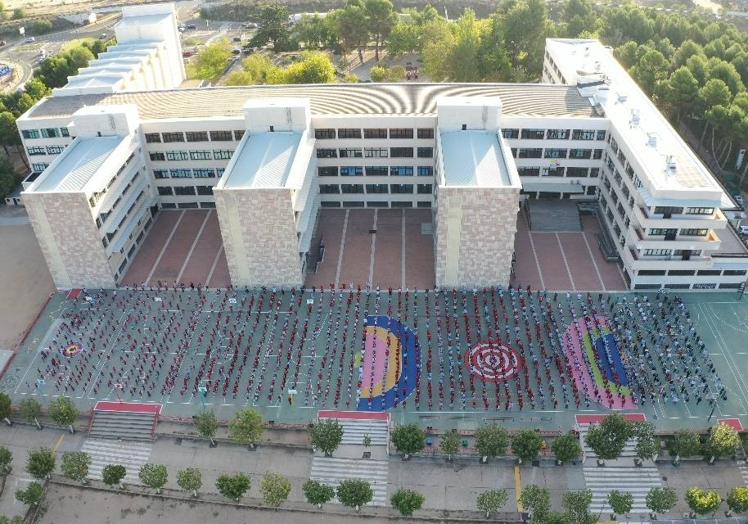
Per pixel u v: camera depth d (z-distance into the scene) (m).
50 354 119.81
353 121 145.00
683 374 110.81
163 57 196.25
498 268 127.69
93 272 132.88
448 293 130.38
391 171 152.25
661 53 195.50
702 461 98.94
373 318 124.62
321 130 147.12
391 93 158.12
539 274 134.38
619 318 122.19
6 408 106.06
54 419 102.81
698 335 118.31
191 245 147.50
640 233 125.81
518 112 146.12
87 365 117.12
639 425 94.94
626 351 115.44
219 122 146.38
